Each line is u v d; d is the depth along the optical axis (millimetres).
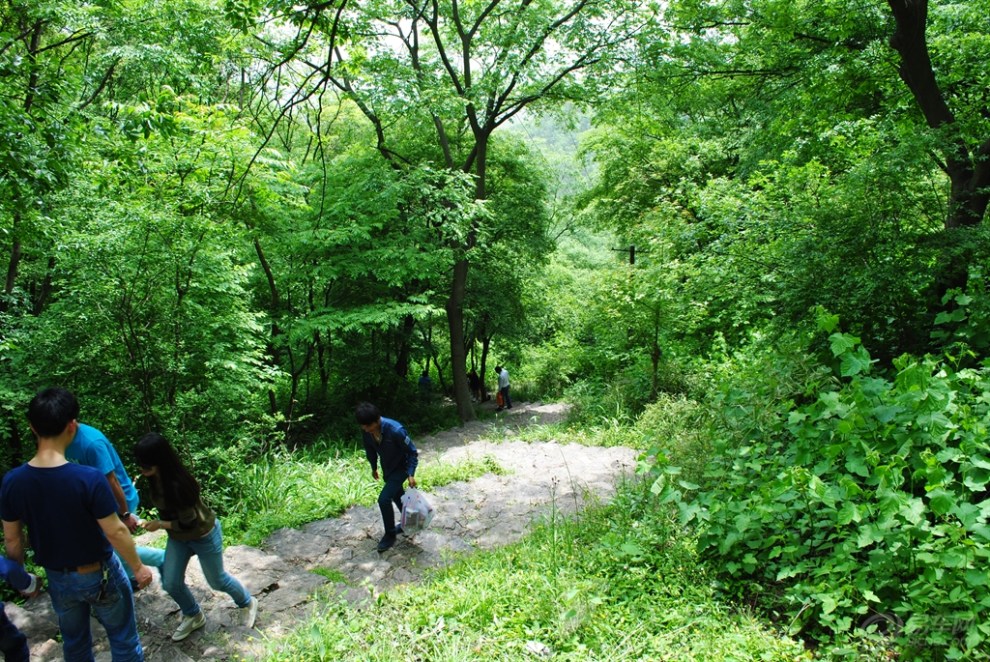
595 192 23797
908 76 8188
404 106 13234
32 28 8297
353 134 18250
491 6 15031
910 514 3611
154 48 9039
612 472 8523
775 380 5539
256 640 4359
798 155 11438
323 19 5117
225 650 4266
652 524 5305
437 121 16344
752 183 9789
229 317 8539
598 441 10766
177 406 7469
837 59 9891
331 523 6973
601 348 16328
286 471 8359
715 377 11227
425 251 14656
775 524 4395
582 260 35500
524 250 20375
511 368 24172
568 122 17156
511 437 12414
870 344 7059
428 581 5281
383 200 14023
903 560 3770
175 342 7410
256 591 5207
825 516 4379
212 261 7871
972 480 3736
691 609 4121
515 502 7566
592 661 3639
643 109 15234
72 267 7023
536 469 9102
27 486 3039
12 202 5699
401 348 18609
